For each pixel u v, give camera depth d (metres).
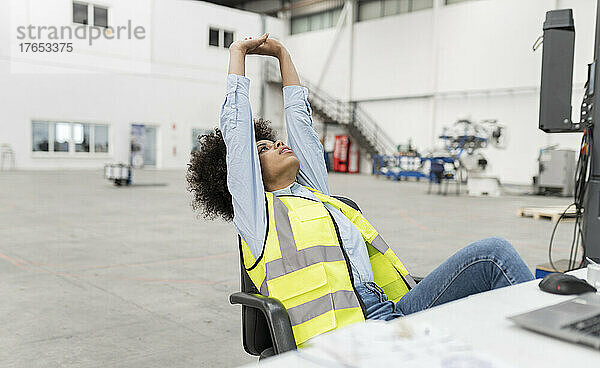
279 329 1.26
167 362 2.35
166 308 3.16
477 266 1.39
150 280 3.82
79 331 2.72
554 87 1.91
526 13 15.11
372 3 19.25
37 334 2.66
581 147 1.96
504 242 1.41
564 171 11.78
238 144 1.55
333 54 20.28
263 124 1.99
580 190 1.97
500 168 15.79
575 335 0.79
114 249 4.95
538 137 15.02
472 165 12.28
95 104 17.55
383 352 0.74
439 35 17.14
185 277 3.94
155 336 2.68
